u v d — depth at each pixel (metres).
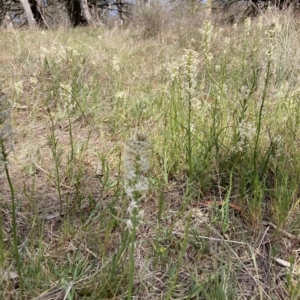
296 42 3.58
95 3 16.81
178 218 1.75
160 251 1.52
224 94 2.72
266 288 1.40
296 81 3.23
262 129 2.40
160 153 2.21
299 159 1.95
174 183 2.02
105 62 4.42
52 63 3.90
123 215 1.68
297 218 1.71
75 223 1.72
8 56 4.77
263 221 1.74
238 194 1.86
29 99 3.38
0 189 2.00
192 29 6.02
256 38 4.42
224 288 1.30
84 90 3.53
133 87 3.68
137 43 6.45
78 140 2.68
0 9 16.38
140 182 0.93
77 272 1.40
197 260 1.46
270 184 1.95
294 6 4.98
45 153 2.44
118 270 1.39
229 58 4.07
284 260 1.52
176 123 2.29
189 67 1.79
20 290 1.25
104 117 3.04
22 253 1.45
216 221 1.73
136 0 9.44
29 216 1.77
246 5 9.24
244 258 1.53
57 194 1.97
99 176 2.13
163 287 1.39
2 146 1.09
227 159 2.09
